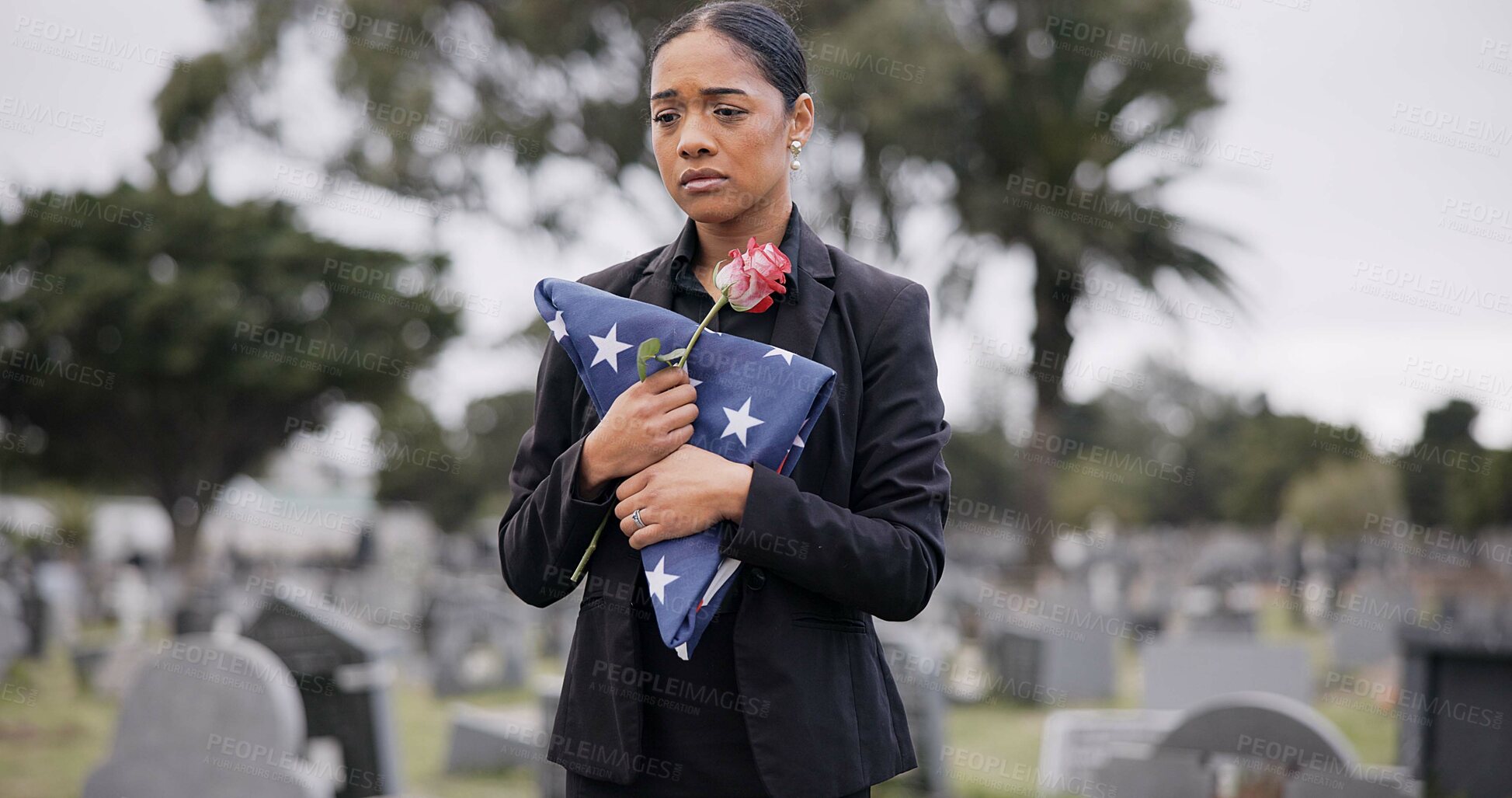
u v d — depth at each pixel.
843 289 1.64
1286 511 29.75
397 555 21.78
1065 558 24.55
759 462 1.46
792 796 1.44
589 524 1.50
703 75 1.55
